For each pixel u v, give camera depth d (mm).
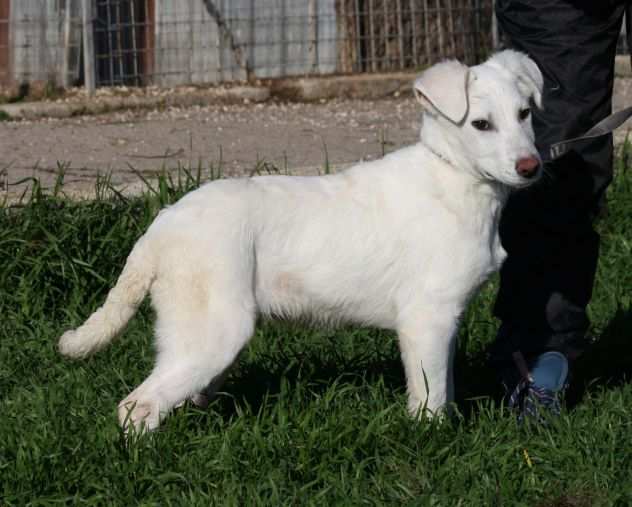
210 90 12195
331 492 4066
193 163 8297
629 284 6414
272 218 4418
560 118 4668
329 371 5238
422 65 13344
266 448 4262
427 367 4531
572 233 4840
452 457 4273
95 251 6152
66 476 4086
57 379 5027
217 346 4270
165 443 4234
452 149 4547
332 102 12328
